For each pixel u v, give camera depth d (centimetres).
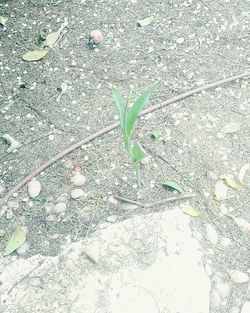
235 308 47
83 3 80
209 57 70
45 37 75
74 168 59
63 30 76
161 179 57
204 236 52
